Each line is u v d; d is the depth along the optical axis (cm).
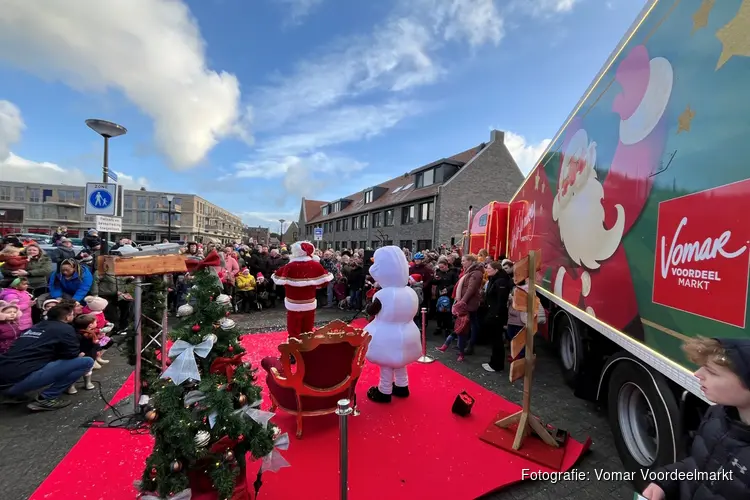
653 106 221
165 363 382
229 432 202
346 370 340
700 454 145
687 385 179
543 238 485
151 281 388
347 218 3784
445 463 285
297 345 309
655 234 215
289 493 246
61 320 403
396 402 402
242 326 771
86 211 662
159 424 193
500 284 514
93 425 338
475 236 1030
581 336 390
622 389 277
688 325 183
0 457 287
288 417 361
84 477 260
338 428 339
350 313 923
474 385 457
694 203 180
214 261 223
